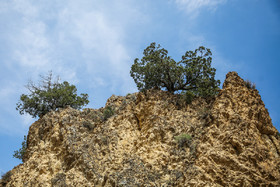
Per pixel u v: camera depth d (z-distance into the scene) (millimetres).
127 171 18984
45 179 21812
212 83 25875
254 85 22609
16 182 23688
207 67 26234
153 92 24750
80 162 21109
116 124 23781
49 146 24484
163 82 26875
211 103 23562
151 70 26500
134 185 18109
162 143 20453
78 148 22359
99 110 27672
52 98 32719
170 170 18656
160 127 21219
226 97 21109
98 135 23062
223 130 18938
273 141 19234
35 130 29875
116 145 21656
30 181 22250
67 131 24281
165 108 23156
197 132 20531
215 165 17078
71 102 32875
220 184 16344
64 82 35094
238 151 17547
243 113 19766
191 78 26453
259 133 19016
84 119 26141
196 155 18625
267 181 16000
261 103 21469
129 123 23250
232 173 16469
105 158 21125
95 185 19422
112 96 29469
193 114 22594
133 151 21047
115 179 18781
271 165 17000
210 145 18406
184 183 17391
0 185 26484
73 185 19859
